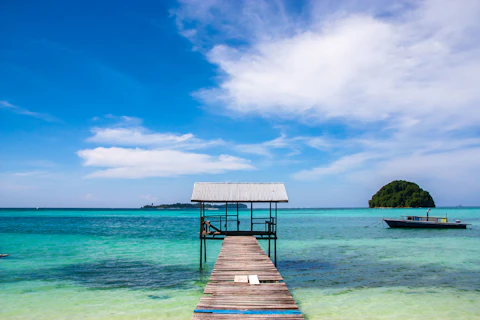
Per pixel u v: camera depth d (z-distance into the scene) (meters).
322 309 14.39
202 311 9.63
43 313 13.89
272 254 29.17
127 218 105.25
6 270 22.59
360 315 13.65
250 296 10.96
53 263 25.17
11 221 84.44
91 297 16.17
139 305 14.95
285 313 9.49
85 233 50.00
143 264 24.73
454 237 43.06
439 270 22.34
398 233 48.44
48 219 96.56
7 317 13.43
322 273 21.44
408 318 13.33
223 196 24.38
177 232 51.66
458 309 14.43
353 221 83.94
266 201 24.28
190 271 22.25
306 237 43.38
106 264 24.72
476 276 20.55
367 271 22.00
